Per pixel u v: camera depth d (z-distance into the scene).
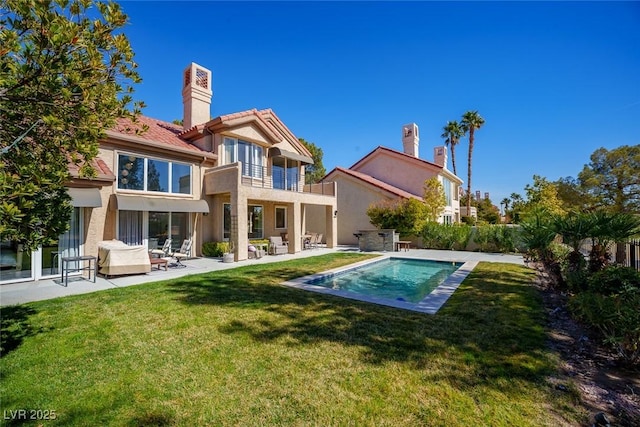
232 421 4.18
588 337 6.91
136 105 6.25
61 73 4.60
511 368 5.51
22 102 4.89
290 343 6.68
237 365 5.73
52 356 6.11
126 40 5.26
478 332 7.22
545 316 8.41
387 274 18.34
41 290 11.74
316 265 18.20
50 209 5.93
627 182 44.47
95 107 5.30
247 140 25.64
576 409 4.36
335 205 30.47
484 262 19.67
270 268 16.98
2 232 4.75
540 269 13.41
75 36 4.43
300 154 31.81
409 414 4.29
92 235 15.38
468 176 52.22
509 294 10.96
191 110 24.69
